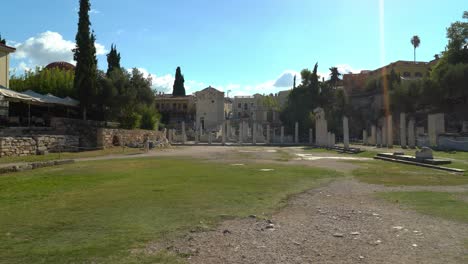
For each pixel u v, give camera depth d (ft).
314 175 61.00
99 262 19.45
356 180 55.16
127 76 164.86
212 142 257.34
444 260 19.84
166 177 56.85
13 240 23.43
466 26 206.49
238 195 40.22
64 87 155.63
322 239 23.81
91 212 31.37
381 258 20.18
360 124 287.07
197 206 34.06
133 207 33.45
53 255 20.56
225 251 21.36
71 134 123.03
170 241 23.20
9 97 105.91
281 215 31.07
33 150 98.22
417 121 215.72
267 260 19.88
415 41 377.09
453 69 183.01
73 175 58.34
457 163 75.61
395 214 31.19
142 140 173.17
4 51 127.95
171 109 392.47
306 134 273.95
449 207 33.86
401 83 240.12
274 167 75.05
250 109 436.35
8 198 38.29
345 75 379.55
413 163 80.64
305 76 304.30
